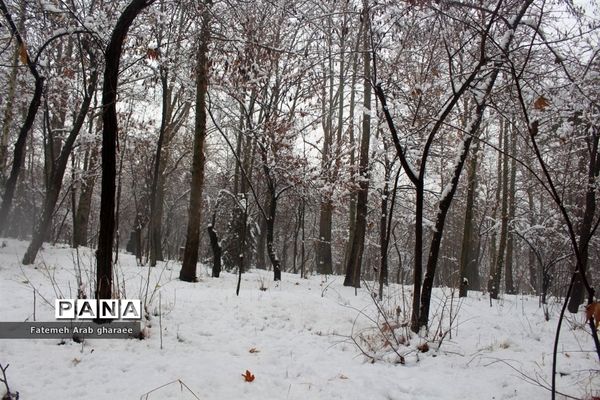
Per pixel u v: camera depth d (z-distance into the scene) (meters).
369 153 12.82
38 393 3.92
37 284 8.26
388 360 5.63
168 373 4.56
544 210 19.34
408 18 7.00
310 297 8.92
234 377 4.62
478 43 7.14
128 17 5.72
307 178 14.02
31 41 11.78
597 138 10.24
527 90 6.59
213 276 12.30
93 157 16.72
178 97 18.81
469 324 7.97
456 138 10.46
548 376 5.20
